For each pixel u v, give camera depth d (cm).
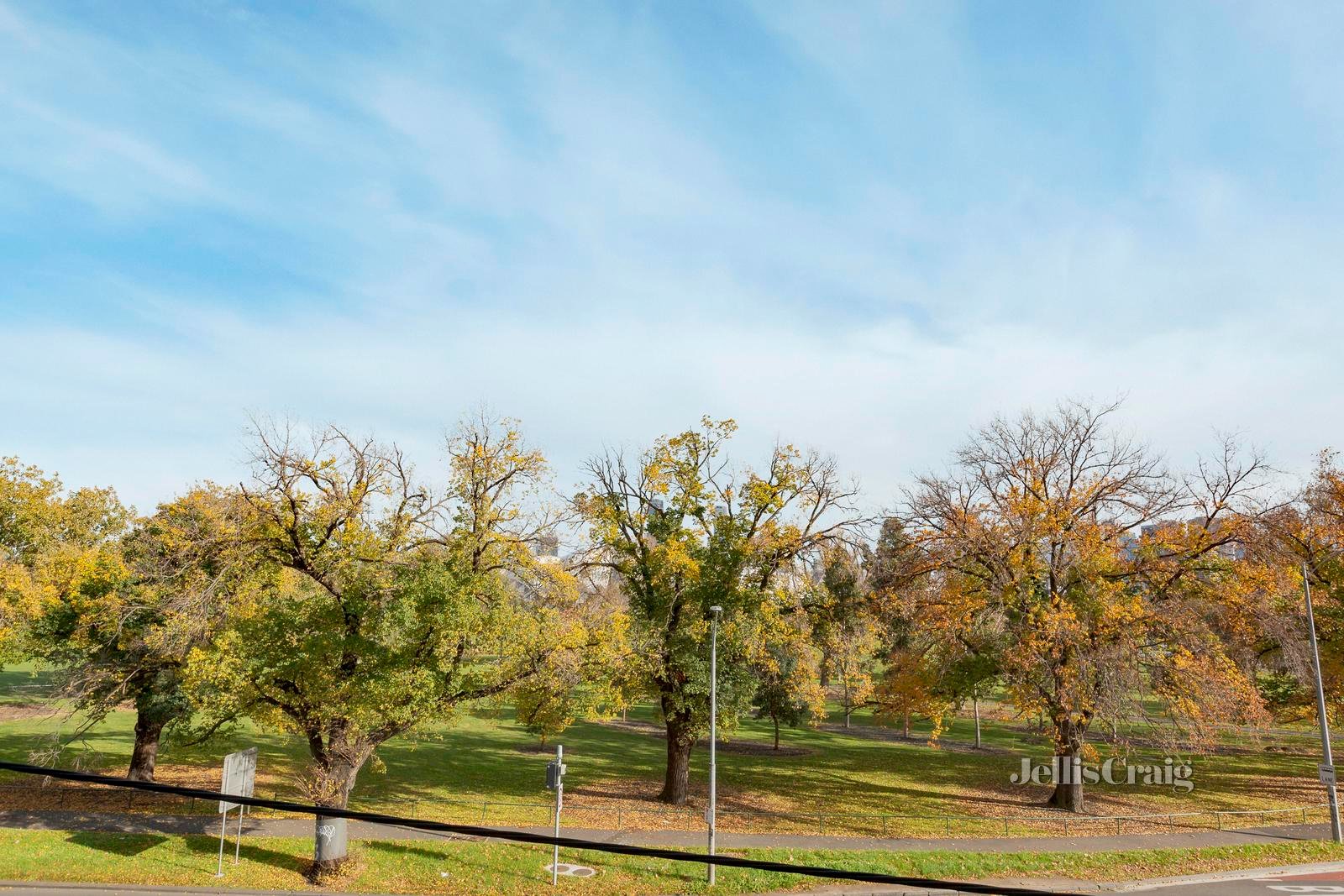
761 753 5566
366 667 2759
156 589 3206
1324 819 3553
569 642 3030
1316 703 4022
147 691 3619
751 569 3756
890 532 3866
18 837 2842
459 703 2980
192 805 3453
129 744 4862
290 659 2741
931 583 3822
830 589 4378
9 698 6378
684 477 3762
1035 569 3594
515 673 3028
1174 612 3438
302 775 4206
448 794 3891
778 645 3859
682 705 3603
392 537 2912
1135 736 3653
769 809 3697
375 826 3175
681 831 3247
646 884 2691
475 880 2684
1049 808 3753
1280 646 3825
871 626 4094
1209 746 3366
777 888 2703
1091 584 3519
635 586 3859
